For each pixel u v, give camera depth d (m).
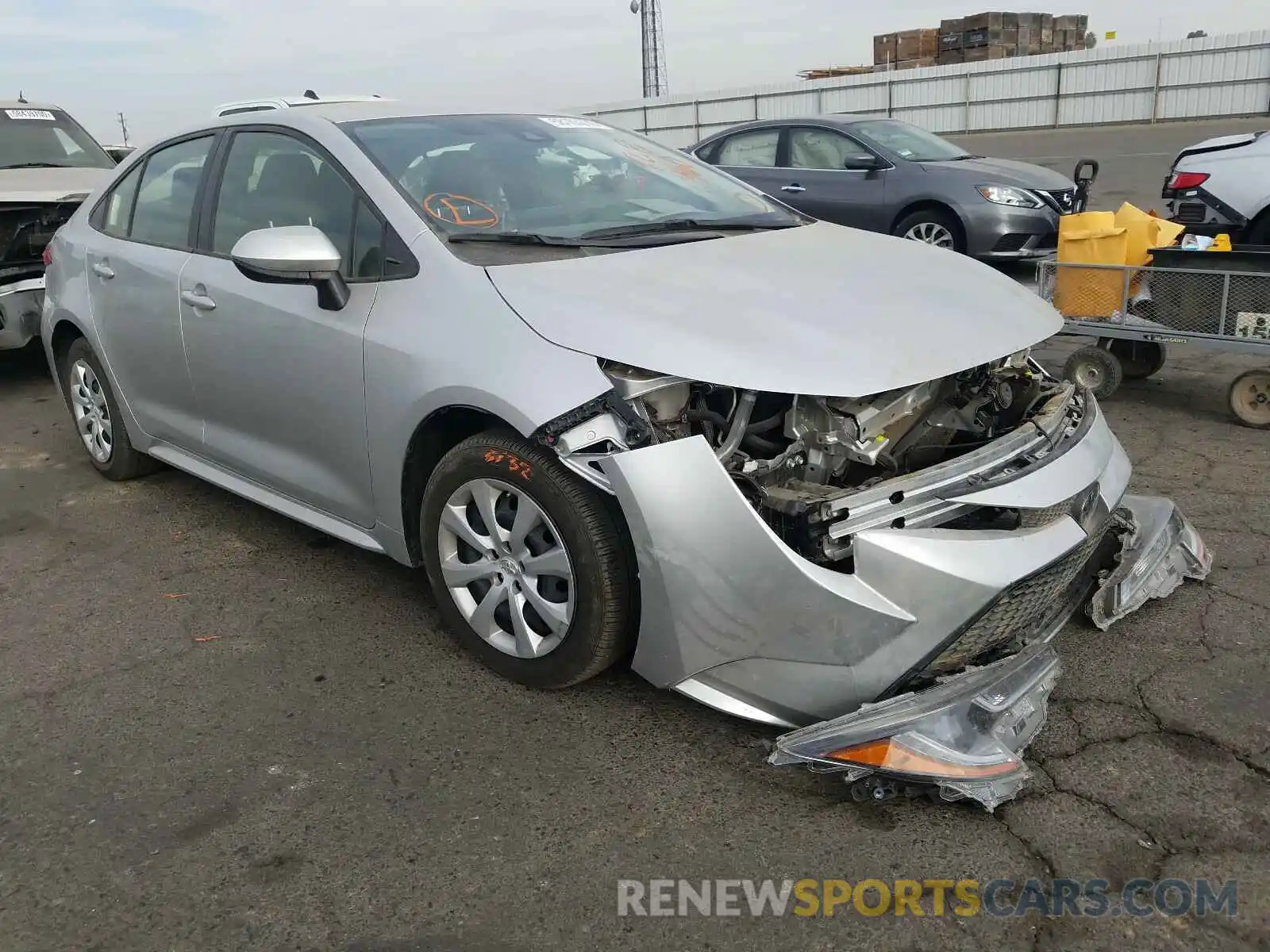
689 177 3.88
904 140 9.84
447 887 2.23
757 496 2.49
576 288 2.74
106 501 4.69
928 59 30.88
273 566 3.93
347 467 3.26
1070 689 2.89
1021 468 2.57
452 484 2.90
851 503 2.37
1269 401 5.11
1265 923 2.06
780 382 2.39
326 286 3.07
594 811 2.46
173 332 3.87
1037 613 2.61
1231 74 22.72
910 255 3.29
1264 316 5.06
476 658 3.15
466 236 3.04
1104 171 17.23
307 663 3.20
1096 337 5.76
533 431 2.55
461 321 2.80
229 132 3.84
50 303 4.79
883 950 2.04
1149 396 5.86
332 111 3.63
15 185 7.01
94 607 3.64
